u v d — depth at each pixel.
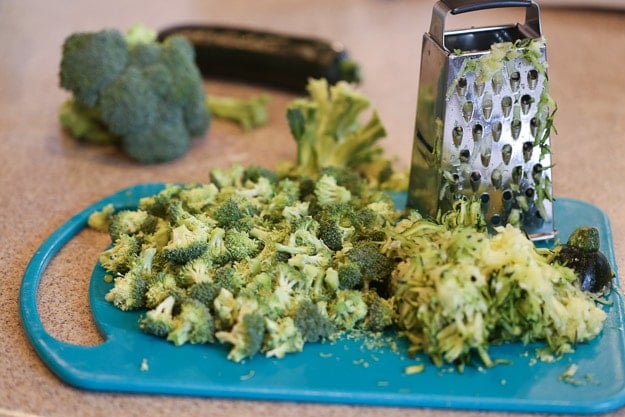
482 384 0.76
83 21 1.51
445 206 0.86
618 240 0.93
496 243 0.79
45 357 0.78
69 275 0.89
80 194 1.03
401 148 1.11
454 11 0.82
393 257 0.83
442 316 0.76
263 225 0.88
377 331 0.80
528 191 0.88
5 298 0.87
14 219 0.99
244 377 0.76
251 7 1.57
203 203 0.91
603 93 1.22
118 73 1.08
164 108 1.09
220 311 0.78
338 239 0.84
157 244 0.86
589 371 0.77
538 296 0.77
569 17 1.46
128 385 0.76
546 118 0.85
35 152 1.12
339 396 0.75
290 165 1.04
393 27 1.46
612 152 1.09
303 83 1.23
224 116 1.19
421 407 0.75
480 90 0.83
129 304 0.82
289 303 0.79
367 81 1.27
